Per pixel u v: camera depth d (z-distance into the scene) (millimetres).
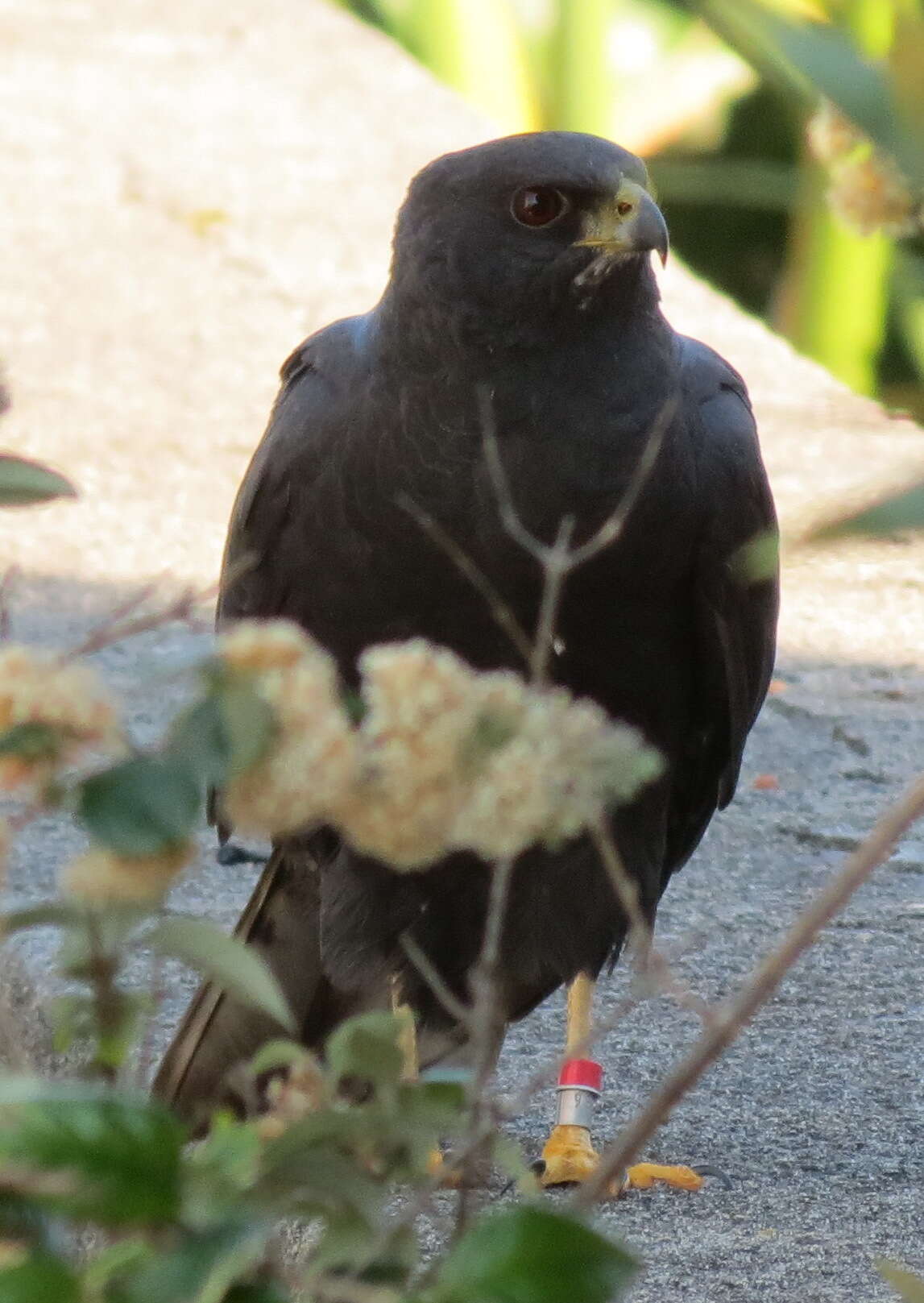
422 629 7371
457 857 7062
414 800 3041
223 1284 2777
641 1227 5957
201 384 13812
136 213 16672
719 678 7719
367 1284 3213
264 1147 2994
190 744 2943
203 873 8688
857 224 3752
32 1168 2654
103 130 18484
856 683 10414
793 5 3240
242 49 21062
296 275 15586
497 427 7035
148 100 19359
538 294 6914
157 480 12500
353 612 7477
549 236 6891
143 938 3225
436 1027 7336
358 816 3059
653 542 7238
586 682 7449
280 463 7562
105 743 2984
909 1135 6539
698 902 8391
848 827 9047
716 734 7926
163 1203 2664
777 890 8500
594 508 7094
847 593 11367
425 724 3020
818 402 13469
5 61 20438
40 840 8484
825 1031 7250
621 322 7043
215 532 11898
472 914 7207
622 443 7066
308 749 2955
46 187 17125
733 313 15031
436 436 7066
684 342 7988
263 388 13828
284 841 7332
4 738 2885
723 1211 6059
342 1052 3225
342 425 7336
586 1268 2773
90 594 11023
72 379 13773
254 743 2934
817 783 9477
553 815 3127
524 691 3145
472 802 3057
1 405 4070
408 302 7109
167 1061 6453
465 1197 3328
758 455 7695
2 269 15484
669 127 19047
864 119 2598
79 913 3062
